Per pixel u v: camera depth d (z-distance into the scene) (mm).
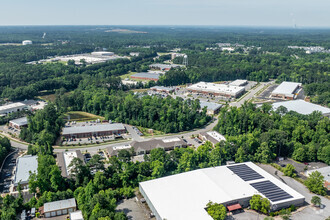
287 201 143125
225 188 152125
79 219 131125
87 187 147875
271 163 192250
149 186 153500
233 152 194375
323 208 145125
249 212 142250
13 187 163250
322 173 173250
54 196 146875
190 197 143500
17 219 135125
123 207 146250
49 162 170125
